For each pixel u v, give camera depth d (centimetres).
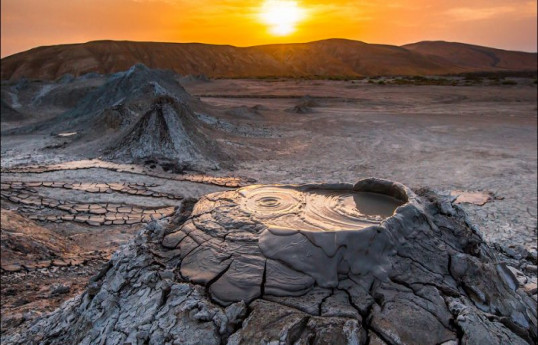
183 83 5472
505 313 347
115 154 1533
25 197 1062
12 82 4625
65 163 1445
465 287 350
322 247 320
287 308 288
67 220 929
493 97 3678
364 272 319
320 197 436
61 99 3728
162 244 390
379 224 353
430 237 379
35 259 678
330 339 263
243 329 275
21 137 2131
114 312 341
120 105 2062
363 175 1360
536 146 1788
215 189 1201
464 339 282
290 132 2155
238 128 2117
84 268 678
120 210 1008
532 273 616
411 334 278
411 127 2300
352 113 2864
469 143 1872
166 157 1474
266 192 451
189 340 278
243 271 319
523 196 1114
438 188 1205
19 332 425
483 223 917
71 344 346
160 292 326
